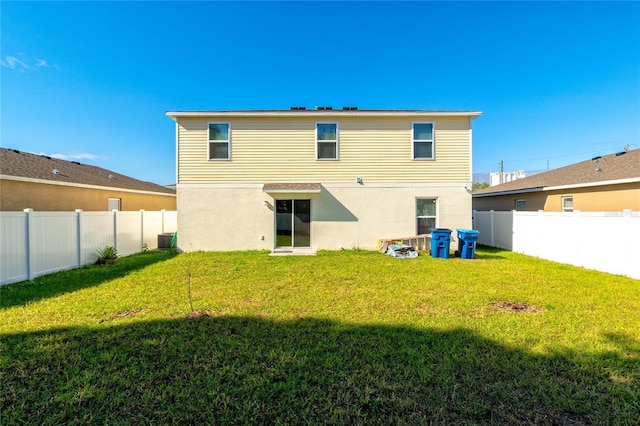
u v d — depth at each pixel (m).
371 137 11.92
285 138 11.92
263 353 3.43
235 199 11.88
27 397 2.64
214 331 4.04
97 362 3.23
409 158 11.90
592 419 2.39
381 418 2.40
